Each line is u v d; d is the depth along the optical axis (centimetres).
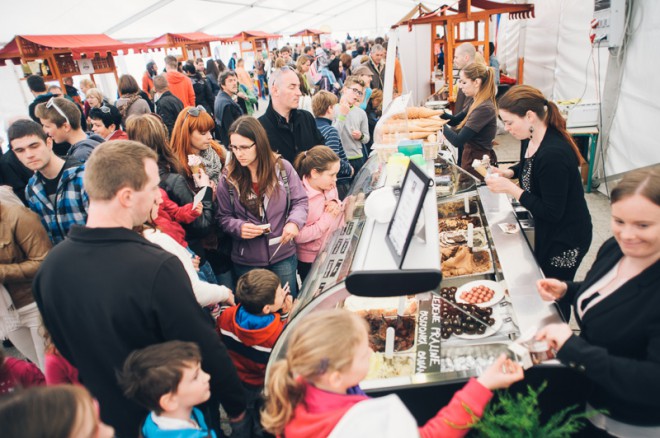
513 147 664
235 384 150
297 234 240
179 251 177
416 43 632
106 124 364
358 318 100
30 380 163
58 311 125
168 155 236
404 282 126
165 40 989
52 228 234
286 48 1032
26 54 589
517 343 132
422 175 128
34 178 231
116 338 123
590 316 122
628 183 104
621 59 416
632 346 112
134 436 141
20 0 535
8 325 214
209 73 890
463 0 565
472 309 172
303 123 308
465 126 333
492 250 206
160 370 119
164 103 557
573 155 192
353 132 414
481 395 104
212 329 142
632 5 391
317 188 270
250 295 194
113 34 846
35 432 67
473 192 261
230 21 1215
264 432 165
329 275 158
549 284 152
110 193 122
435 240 138
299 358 94
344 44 1728
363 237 155
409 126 288
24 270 207
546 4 680
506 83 849
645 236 102
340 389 96
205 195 238
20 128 206
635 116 389
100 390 133
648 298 108
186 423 130
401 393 144
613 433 121
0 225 201
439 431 101
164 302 123
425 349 160
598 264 132
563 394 135
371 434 83
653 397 103
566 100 554
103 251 122
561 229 203
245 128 219
